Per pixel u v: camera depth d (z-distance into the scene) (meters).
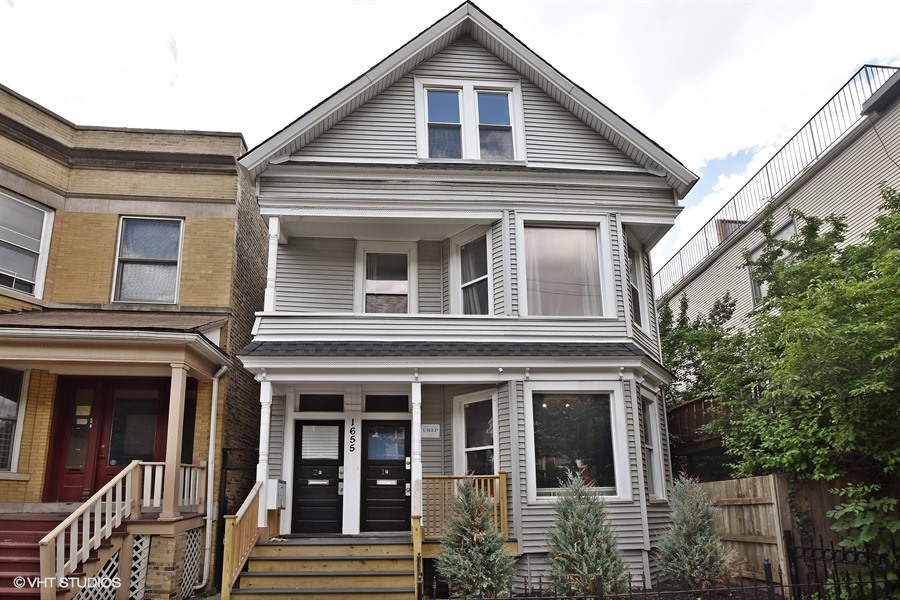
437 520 9.98
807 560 7.76
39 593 7.32
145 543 9.02
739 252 17.39
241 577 8.73
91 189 11.92
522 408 10.22
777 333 9.25
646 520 10.06
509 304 10.97
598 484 10.20
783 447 8.25
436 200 11.30
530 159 12.15
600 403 10.56
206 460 10.87
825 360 7.09
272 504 9.93
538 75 12.34
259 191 11.21
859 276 9.09
